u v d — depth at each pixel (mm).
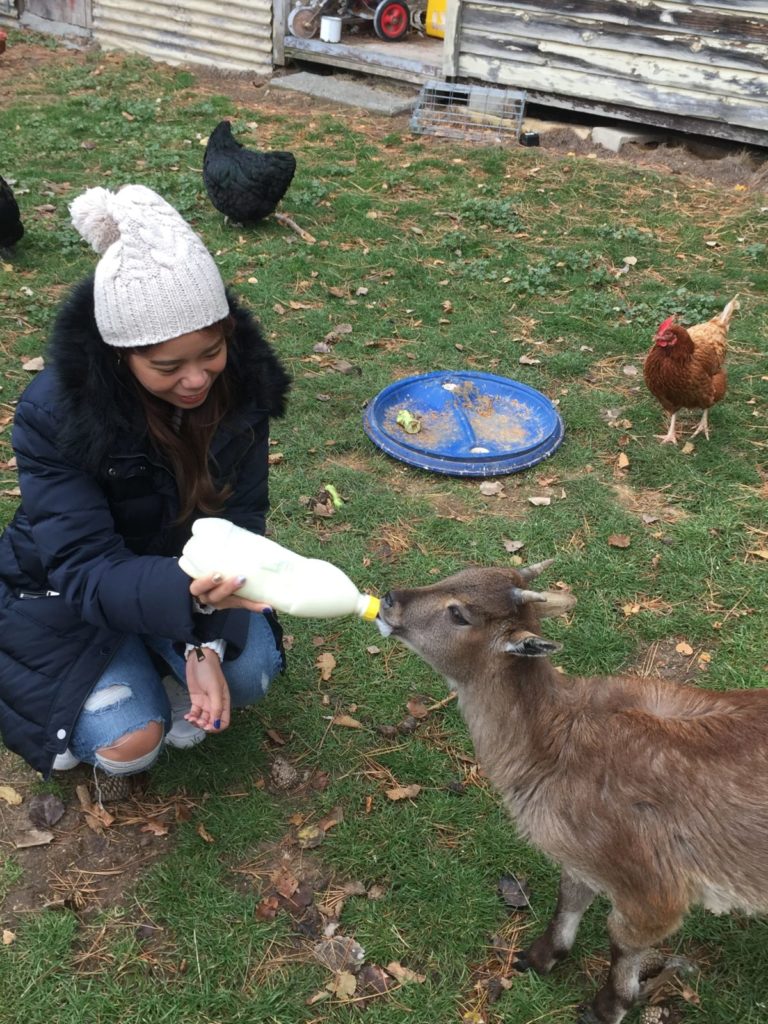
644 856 1154
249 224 3783
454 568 2117
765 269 3607
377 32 6023
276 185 3594
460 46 5230
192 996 1316
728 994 1347
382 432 2488
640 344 3055
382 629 1318
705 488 2402
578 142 4945
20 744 1435
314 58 5805
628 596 2053
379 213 3982
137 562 1272
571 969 1377
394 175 4363
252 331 1356
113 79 5785
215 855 1503
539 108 5301
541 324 3166
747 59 4461
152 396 1254
